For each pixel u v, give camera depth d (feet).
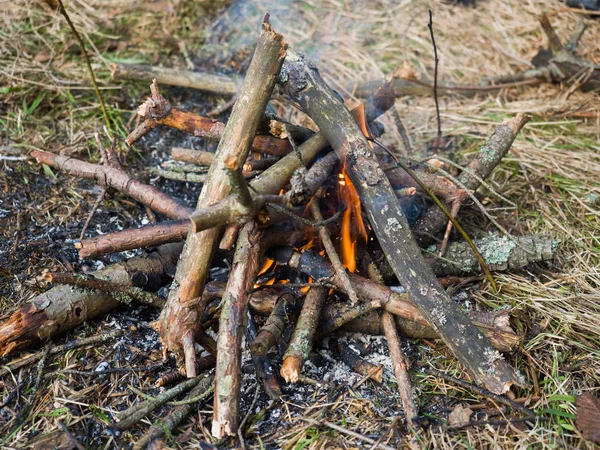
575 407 4.09
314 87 4.40
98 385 4.19
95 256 4.42
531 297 4.65
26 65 5.91
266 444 3.97
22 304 4.50
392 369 4.30
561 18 6.73
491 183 5.39
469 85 6.15
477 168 4.88
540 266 4.87
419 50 6.45
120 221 5.04
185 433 4.00
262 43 4.14
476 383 4.10
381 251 4.62
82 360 4.30
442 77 6.29
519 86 6.27
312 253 4.34
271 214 4.24
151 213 4.97
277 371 4.25
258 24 6.64
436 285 4.12
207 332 4.42
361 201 4.28
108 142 5.51
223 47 6.44
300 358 4.06
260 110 4.17
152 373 4.26
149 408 4.04
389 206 4.19
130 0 6.70
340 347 4.36
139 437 3.99
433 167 4.59
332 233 4.50
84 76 5.95
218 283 4.36
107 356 4.32
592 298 4.66
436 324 4.10
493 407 4.11
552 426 4.02
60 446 3.93
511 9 6.81
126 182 4.70
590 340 4.46
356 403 4.13
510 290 4.68
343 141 4.31
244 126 4.14
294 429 4.03
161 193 4.67
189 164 5.22
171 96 5.94
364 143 4.30
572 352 4.40
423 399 4.17
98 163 5.41
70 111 5.70
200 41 6.48
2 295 4.54
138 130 4.67
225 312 4.00
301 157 4.16
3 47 6.01
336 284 4.26
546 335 4.44
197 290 4.08
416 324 4.38
